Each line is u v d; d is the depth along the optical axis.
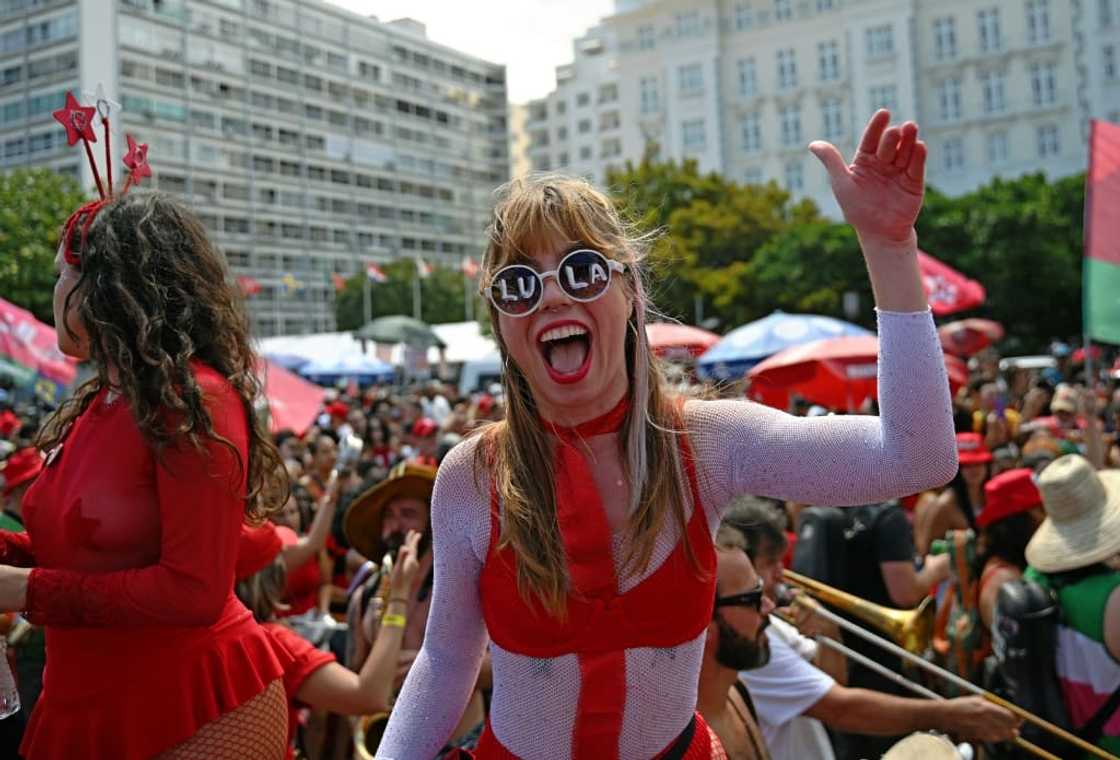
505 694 1.50
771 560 2.70
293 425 8.88
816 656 3.49
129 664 1.76
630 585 1.44
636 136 69.38
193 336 1.85
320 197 86.69
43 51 67.56
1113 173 6.29
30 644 3.16
